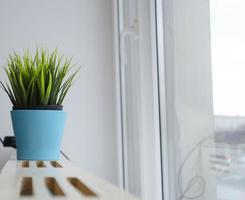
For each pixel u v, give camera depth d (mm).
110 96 1790
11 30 1701
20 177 749
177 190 1354
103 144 1760
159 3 1473
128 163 1737
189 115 1272
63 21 1765
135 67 1645
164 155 1446
